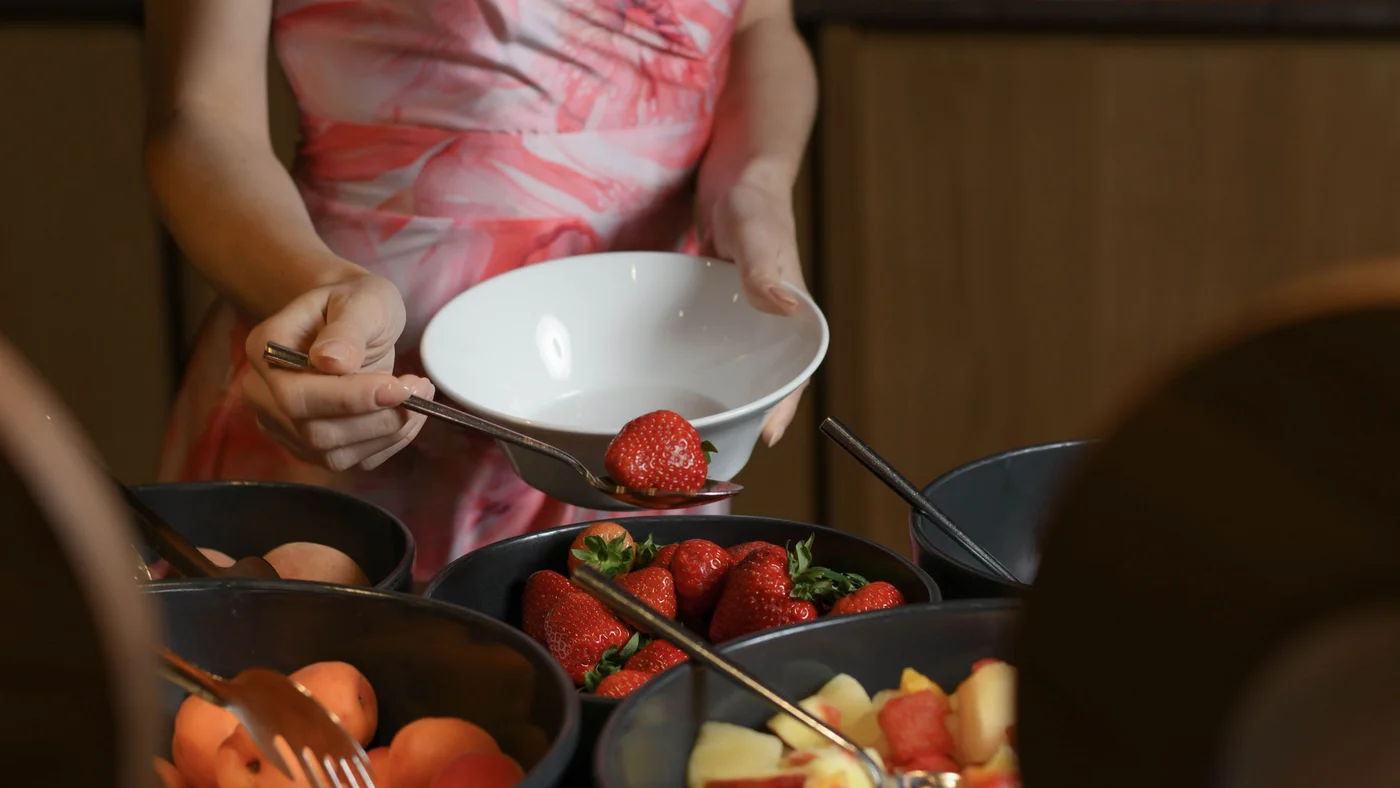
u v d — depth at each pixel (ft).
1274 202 7.75
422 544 3.80
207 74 3.54
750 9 4.42
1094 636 0.80
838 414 8.18
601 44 3.66
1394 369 0.68
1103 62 7.61
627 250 3.92
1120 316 8.08
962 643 1.74
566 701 1.57
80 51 7.20
